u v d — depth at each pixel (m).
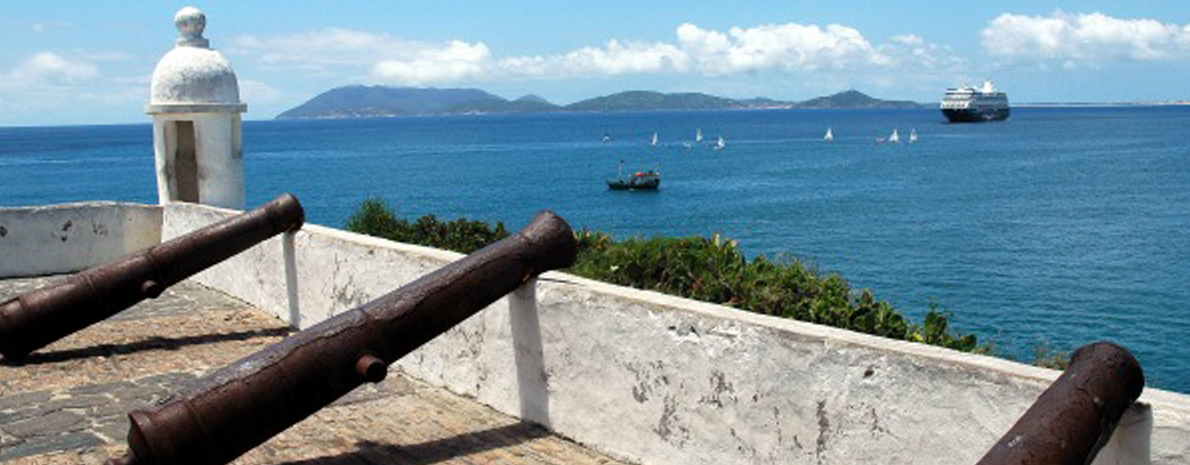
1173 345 21.48
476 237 11.46
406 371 7.18
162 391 6.77
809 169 84.06
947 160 92.00
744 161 97.12
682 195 62.47
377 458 5.44
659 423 5.14
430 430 5.91
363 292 7.52
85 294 7.53
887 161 92.25
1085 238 39.50
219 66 11.86
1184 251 35.53
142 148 149.12
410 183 73.56
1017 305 26.05
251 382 4.78
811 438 4.39
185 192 12.39
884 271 31.98
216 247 8.07
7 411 6.32
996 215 47.97
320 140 179.50
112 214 11.74
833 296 7.41
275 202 8.38
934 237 40.59
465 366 6.57
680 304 5.10
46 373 7.21
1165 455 3.35
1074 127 179.38
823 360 4.33
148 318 9.02
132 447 4.59
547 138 172.75
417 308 5.31
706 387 4.88
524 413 6.07
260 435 4.82
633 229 45.78
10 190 73.31
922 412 3.97
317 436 5.79
